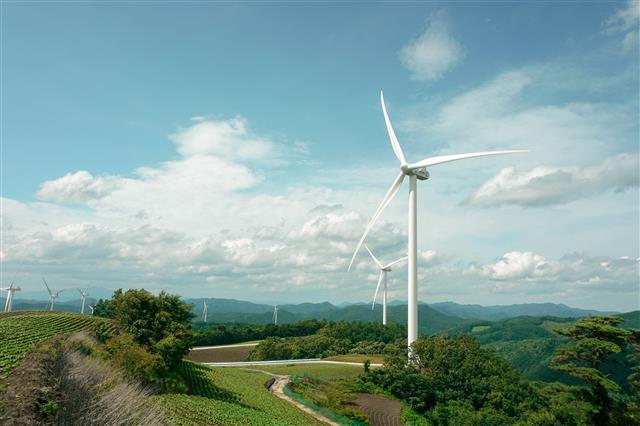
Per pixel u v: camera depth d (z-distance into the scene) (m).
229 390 61.62
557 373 119.44
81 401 27.20
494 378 73.69
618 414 47.78
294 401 65.50
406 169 80.94
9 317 69.62
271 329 177.38
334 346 139.38
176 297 61.97
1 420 23.14
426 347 78.12
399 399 71.00
